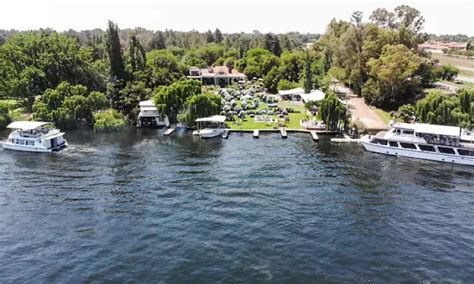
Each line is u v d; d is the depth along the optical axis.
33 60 130.62
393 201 55.50
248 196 56.50
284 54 188.00
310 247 42.38
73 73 130.38
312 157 77.00
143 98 120.25
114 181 63.06
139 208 52.62
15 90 118.94
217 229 46.44
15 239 44.62
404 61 115.75
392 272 37.91
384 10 146.38
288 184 61.53
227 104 122.56
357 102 128.12
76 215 50.69
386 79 116.88
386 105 122.25
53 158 76.88
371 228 47.00
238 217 49.66
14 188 60.44
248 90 150.12
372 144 82.38
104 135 97.75
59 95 107.12
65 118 103.25
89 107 106.62
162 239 44.19
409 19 140.75
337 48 147.50
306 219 49.16
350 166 71.94
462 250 42.12
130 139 93.06
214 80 180.38
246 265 38.94
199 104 102.25
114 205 53.66
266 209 52.09
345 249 42.09
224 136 92.12
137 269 38.38
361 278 36.88
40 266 39.12
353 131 95.00
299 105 129.38
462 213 51.75
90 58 161.38
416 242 43.78
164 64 156.25
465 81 144.88
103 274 37.62
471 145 77.62
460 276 37.38
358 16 140.62
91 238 44.62
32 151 82.31
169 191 58.53
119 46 131.00
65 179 64.25
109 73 131.12
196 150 82.19
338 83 155.38
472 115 92.06
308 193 57.81
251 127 101.12
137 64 145.12
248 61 193.75
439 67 149.75
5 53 133.75
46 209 52.62
